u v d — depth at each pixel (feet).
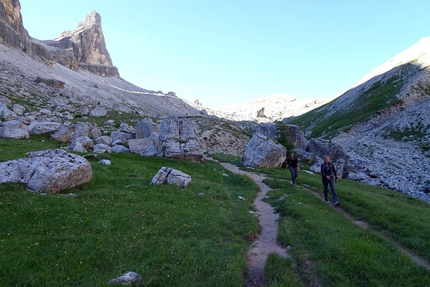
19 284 28.94
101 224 44.93
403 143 246.88
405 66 474.08
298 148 200.64
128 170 91.35
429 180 141.49
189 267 34.99
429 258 42.01
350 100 508.94
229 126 336.29
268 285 33.60
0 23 601.21
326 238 45.01
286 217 58.13
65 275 31.14
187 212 55.16
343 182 113.80
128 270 33.35
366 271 36.63
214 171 109.70
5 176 59.98
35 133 151.84
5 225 41.78
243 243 45.83
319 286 34.17
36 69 556.51
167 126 137.90
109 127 226.79
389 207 66.44
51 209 48.47
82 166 67.92
